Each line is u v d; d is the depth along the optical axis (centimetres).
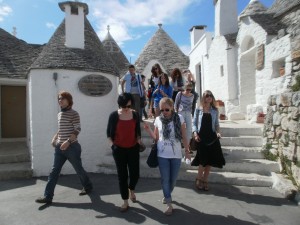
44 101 681
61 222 416
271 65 862
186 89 627
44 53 712
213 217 428
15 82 960
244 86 1052
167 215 433
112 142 443
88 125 705
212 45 1245
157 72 819
